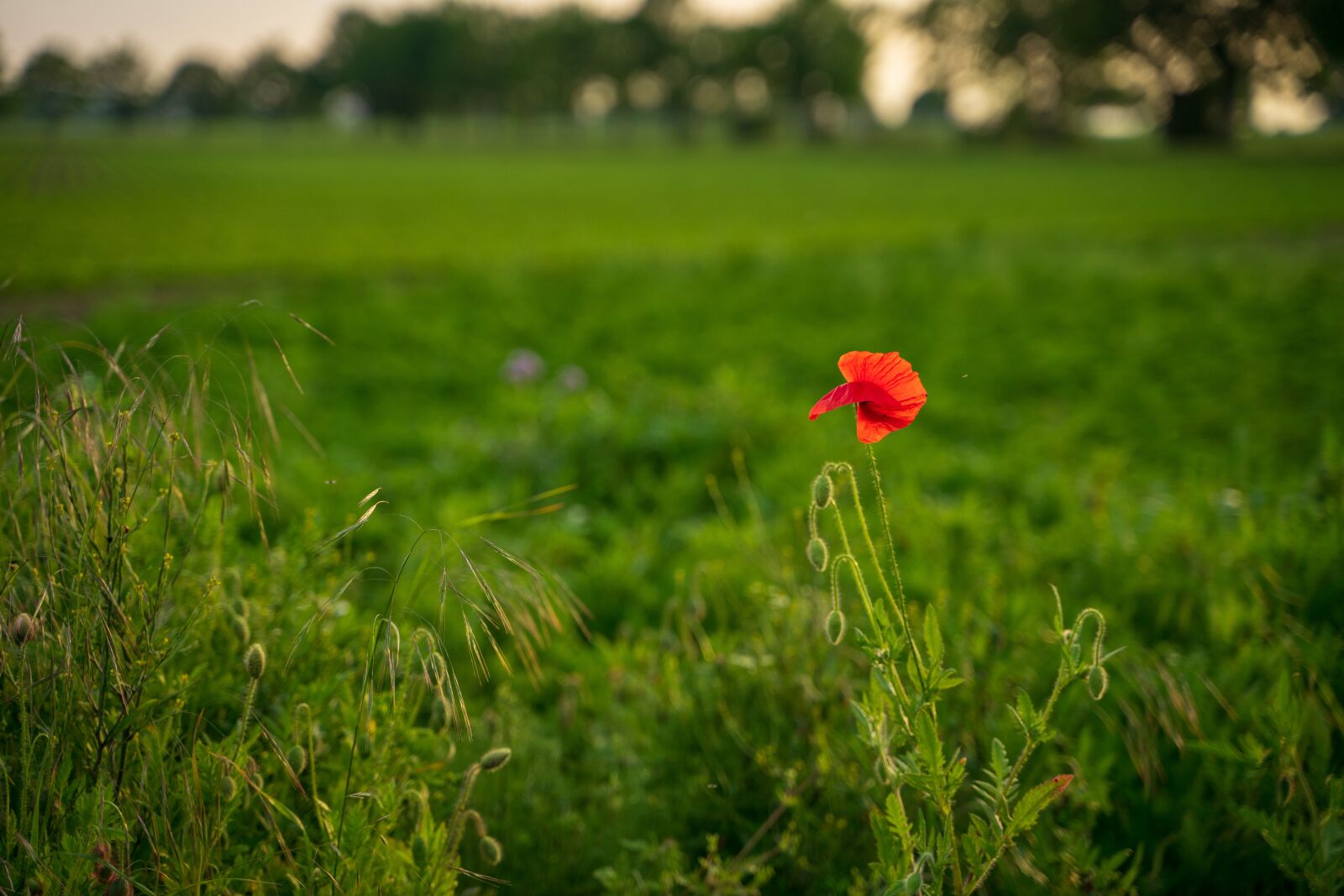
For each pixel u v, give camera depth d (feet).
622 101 365.40
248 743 5.33
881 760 5.16
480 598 7.81
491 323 36.63
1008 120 274.98
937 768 4.65
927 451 19.76
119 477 5.60
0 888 4.55
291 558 7.05
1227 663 8.15
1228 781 6.82
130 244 63.21
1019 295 44.68
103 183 109.09
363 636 7.13
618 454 19.34
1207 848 6.70
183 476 7.01
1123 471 18.58
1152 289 45.37
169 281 48.03
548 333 35.65
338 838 5.07
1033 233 74.90
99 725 4.92
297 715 5.60
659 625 12.42
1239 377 29.04
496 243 68.90
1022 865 6.21
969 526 12.94
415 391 27.43
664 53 350.43
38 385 5.48
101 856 4.58
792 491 16.83
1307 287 44.50
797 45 327.47
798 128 354.33
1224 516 12.25
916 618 8.49
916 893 4.55
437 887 5.33
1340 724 7.09
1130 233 73.26
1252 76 218.59
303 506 13.78
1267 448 21.07
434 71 353.72
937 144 320.50
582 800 7.80
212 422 6.06
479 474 18.84
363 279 50.21
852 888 5.99
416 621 9.43
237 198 110.52
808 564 10.19
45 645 5.23
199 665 6.04
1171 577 10.41
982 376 29.94
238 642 6.23
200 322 33.09
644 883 6.34
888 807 4.87
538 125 419.95
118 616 5.22
